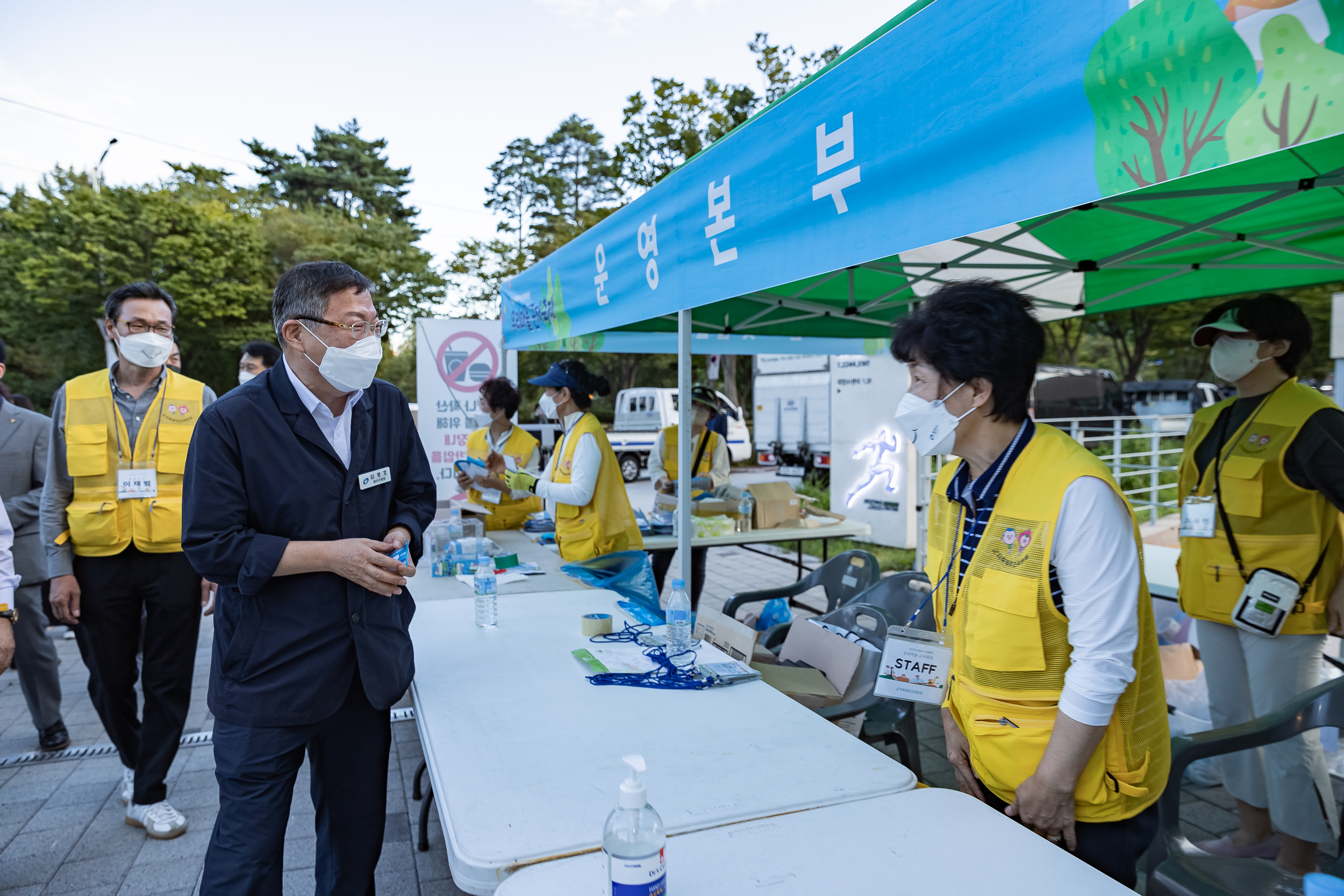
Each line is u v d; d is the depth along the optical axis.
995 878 1.05
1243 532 2.19
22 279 18.92
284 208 25.31
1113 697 1.16
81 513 2.40
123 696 2.62
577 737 1.56
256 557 1.42
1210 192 2.08
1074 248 2.98
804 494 11.69
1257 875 1.52
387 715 1.73
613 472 3.42
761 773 1.39
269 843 1.49
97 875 2.39
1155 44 0.96
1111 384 13.05
